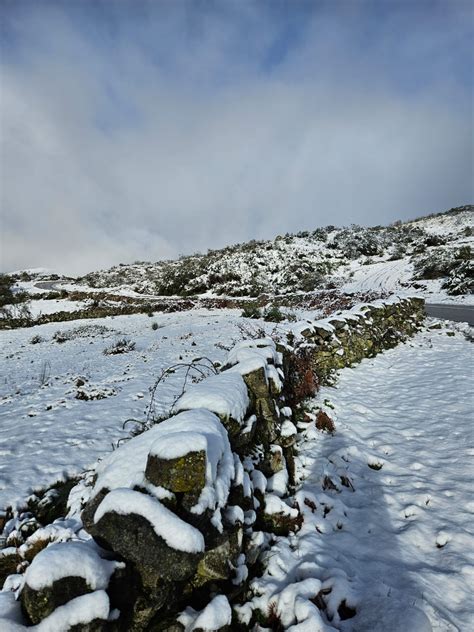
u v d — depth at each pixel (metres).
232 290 33.66
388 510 3.29
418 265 30.67
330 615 2.24
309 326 7.22
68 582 1.59
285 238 51.16
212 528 2.12
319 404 5.76
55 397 7.52
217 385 3.17
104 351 13.01
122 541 1.84
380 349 9.53
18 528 3.34
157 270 50.31
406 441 4.52
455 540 2.82
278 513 3.08
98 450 4.91
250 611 2.33
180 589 2.03
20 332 20.05
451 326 12.17
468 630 2.12
